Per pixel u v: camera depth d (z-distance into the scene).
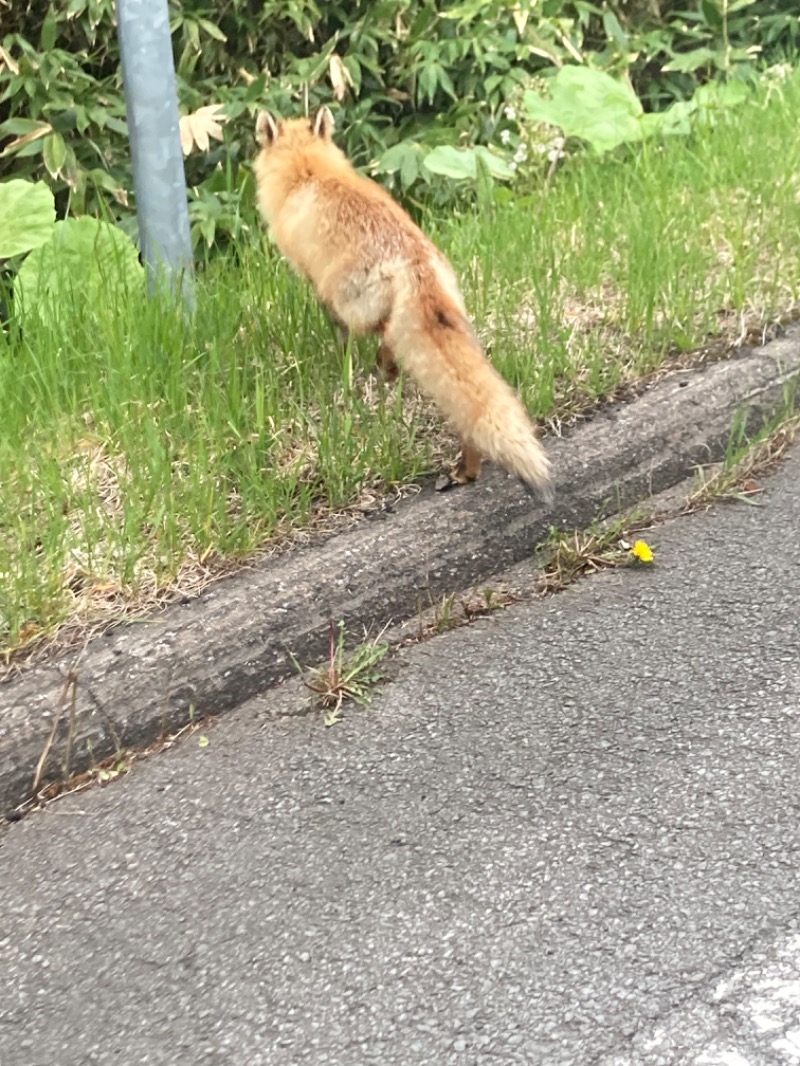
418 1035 1.68
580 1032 1.67
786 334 2.78
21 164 3.54
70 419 2.52
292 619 2.18
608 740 2.00
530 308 2.89
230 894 1.84
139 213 2.78
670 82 4.45
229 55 3.79
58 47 3.62
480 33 3.90
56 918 1.83
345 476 2.37
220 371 2.59
